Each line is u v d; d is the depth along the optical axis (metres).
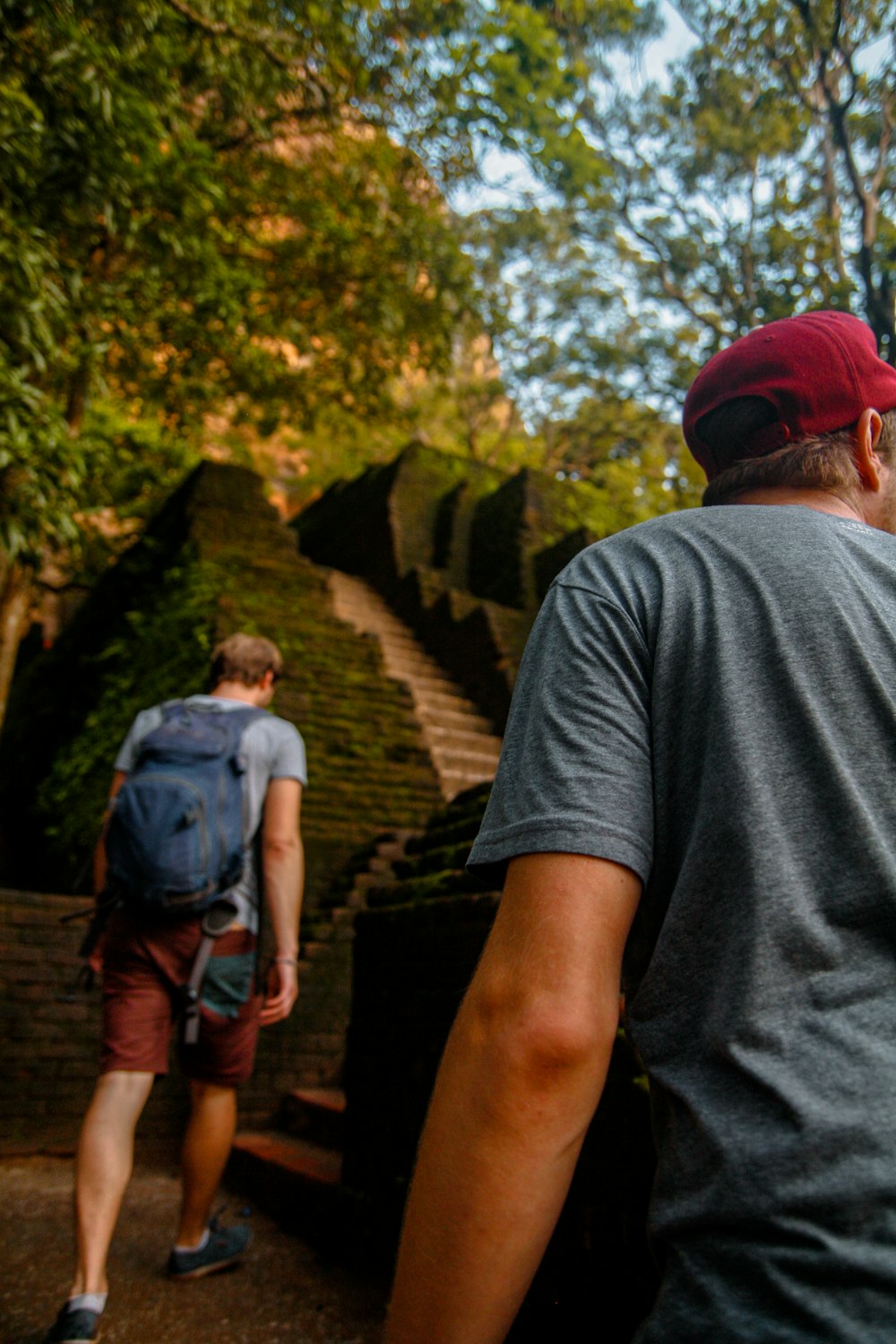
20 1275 2.88
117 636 10.98
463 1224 0.69
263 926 2.94
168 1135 4.96
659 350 10.11
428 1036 2.90
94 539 11.95
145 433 12.94
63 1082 5.12
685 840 0.79
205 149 5.46
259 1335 2.46
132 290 6.44
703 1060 0.72
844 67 5.89
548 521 13.21
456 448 19.91
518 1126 0.69
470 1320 0.69
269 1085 5.23
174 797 2.63
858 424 1.02
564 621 0.90
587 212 8.55
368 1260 2.96
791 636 0.82
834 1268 0.61
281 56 6.34
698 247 7.89
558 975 0.71
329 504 16.95
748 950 0.72
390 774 8.77
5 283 4.24
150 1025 2.59
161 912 2.59
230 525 11.02
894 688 0.80
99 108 4.21
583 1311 2.06
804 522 0.91
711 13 6.79
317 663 9.80
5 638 8.31
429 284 9.70
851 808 0.75
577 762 0.80
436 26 7.34
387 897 3.49
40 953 5.27
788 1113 0.66
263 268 9.92
